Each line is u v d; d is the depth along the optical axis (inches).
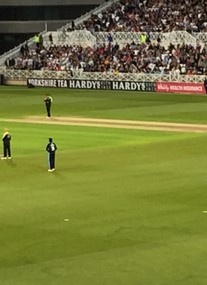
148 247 1365.7
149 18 4918.8
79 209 1641.2
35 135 2765.7
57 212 1616.6
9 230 1483.8
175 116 3270.2
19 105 3777.1
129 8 5078.7
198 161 2187.5
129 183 1898.4
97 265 1270.9
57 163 2180.1
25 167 2124.8
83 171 2059.5
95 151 2381.9
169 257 1310.3
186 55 4483.3
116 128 2920.8
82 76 4658.0
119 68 4598.9
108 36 4852.4
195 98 3993.6
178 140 2576.3
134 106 3671.3
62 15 5590.6
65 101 3927.2
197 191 1800.0
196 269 1249.4
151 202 1697.8
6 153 2266.2
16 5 5546.3
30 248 1366.9
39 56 4948.3
